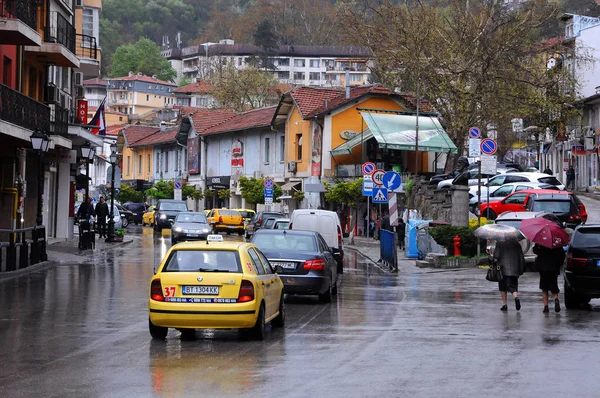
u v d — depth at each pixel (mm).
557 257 29766
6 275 41031
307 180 101125
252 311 22188
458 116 88312
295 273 32062
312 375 17641
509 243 30156
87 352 20781
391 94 96812
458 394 15672
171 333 24281
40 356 20141
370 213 87875
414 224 59625
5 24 44469
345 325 26141
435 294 36344
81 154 63562
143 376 17578
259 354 20500
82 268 46969
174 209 90875
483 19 87812
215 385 16578
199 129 127062
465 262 50594
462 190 56906
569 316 28625
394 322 26875
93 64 68688
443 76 88062
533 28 90625
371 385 16531
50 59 58344
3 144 51406
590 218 67938
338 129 97500
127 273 44000
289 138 106062
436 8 92375
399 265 53906
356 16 94875
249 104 145250
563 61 106938
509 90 87750
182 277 22328
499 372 17953
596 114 94875
